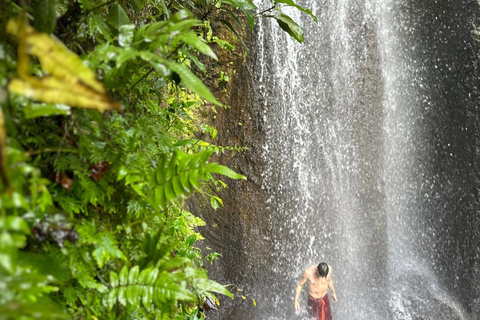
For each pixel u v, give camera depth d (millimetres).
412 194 10062
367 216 9586
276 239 8719
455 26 9258
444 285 9688
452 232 9633
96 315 1304
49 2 1307
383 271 9609
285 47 8711
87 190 1332
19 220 815
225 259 8289
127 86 1822
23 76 808
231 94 8312
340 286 9125
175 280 1269
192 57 2334
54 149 1218
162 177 1478
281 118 8734
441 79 9672
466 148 9352
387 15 9672
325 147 9195
